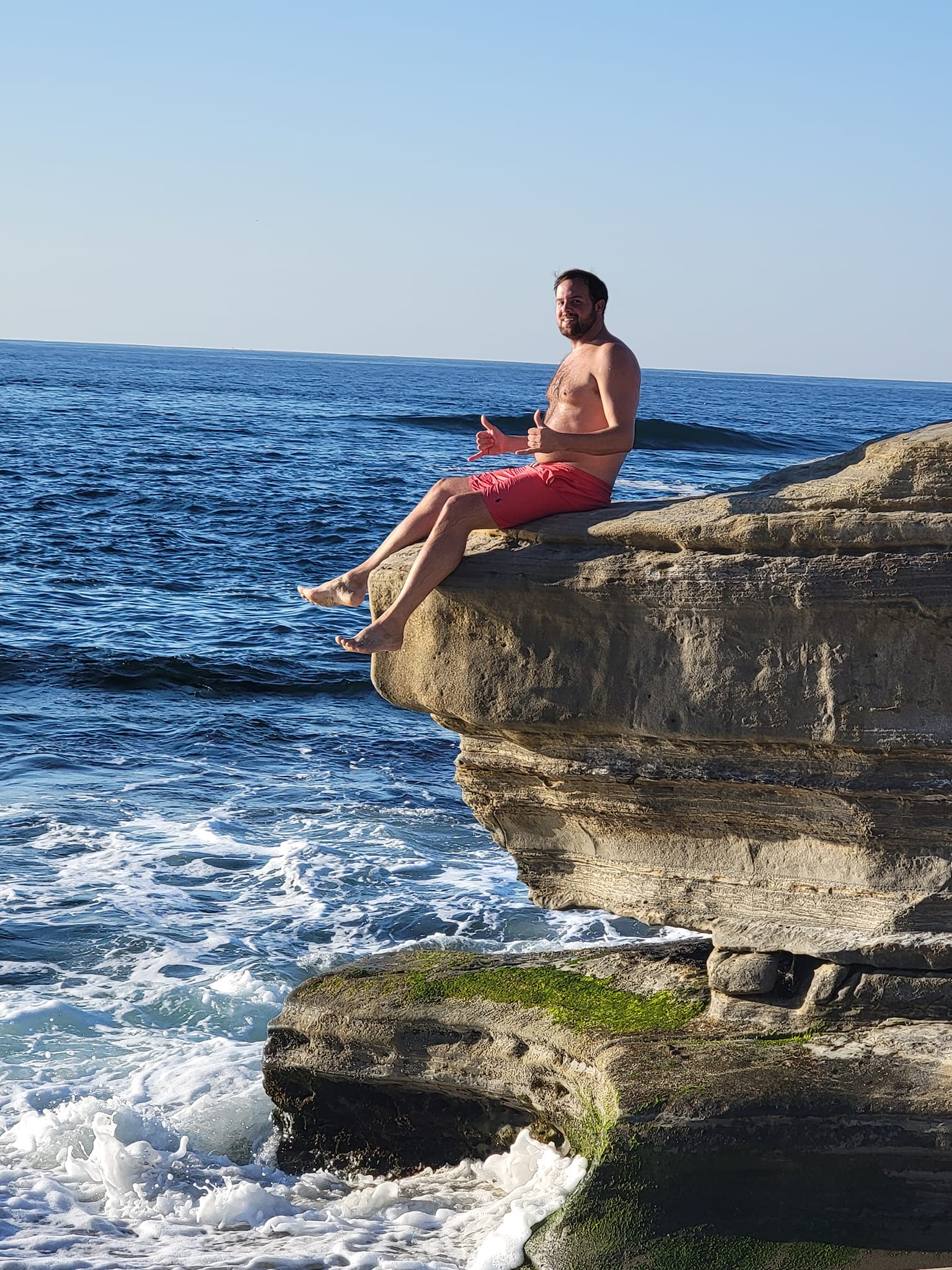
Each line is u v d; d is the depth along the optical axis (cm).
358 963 693
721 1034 566
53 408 7519
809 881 573
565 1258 493
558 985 634
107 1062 715
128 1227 546
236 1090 686
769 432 7581
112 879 991
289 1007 662
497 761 618
